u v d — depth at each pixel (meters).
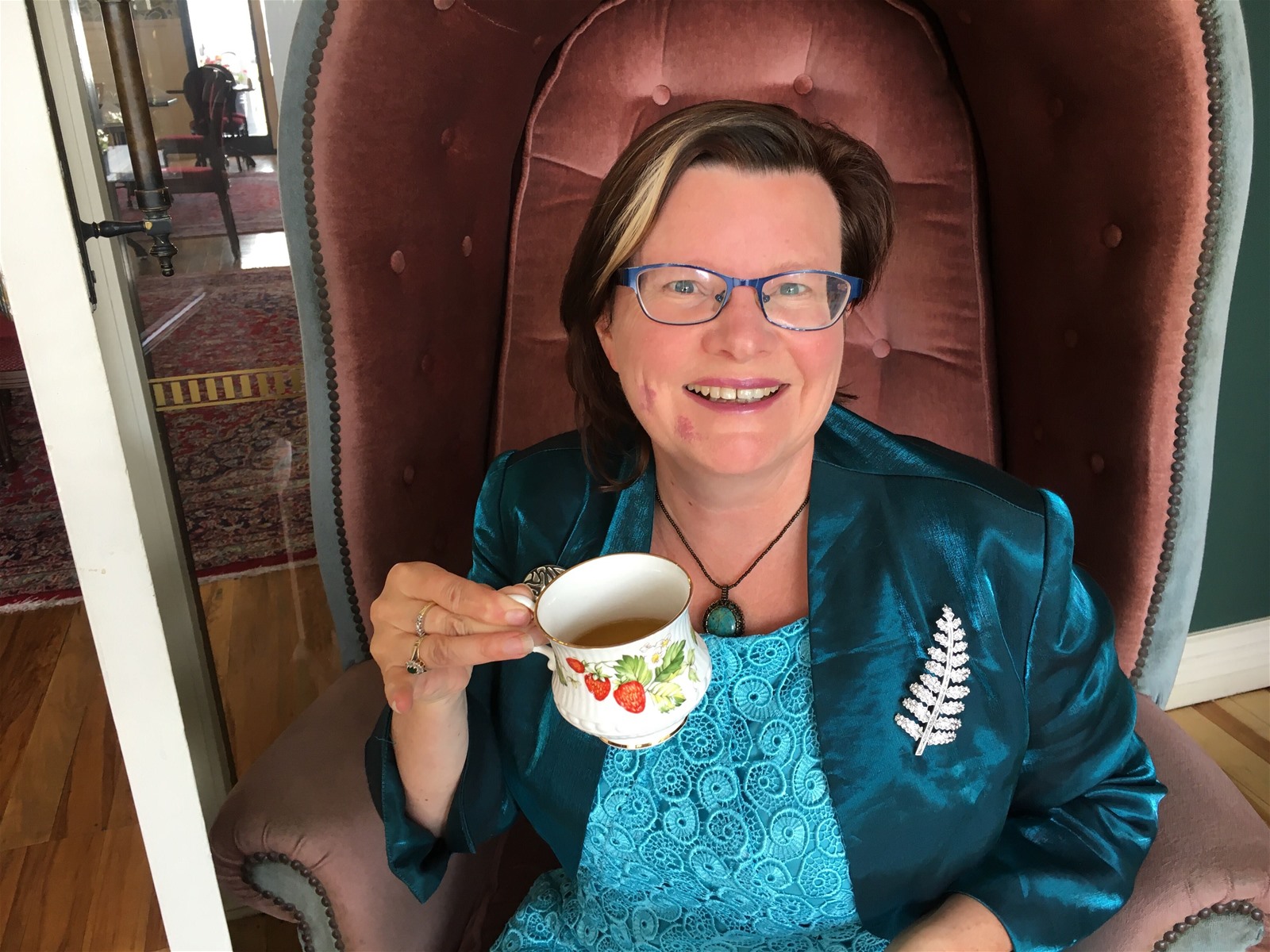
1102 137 0.99
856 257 0.81
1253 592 1.81
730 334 0.69
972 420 1.27
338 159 0.93
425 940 0.96
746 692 0.80
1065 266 1.09
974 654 0.79
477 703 0.92
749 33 1.16
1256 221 1.48
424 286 1.08
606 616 0.68
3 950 1.53
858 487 0.83
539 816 0.90
